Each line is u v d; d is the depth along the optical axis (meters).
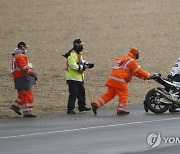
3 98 85.19
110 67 112.62
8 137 56.47
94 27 152.00
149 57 122.44
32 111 74.12
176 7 174.12
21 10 169.75
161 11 169.00
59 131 59.09
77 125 62.56
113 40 139.00
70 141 53.81
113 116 68.31
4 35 142.75
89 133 57.72
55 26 152.62
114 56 123.19
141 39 140.25
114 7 173.88
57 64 114.38
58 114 70.94
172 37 142.75
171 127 59.91
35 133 58.28
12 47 130.88
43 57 120.94
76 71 71.56
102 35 144.12
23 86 69.00
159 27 152.25
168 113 70.19
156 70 111.62
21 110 74.81
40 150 50.12
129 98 84.75
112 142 53.03
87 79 101.56
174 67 71.31
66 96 86.94
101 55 123.81
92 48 130.38
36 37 141.12
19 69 69.00
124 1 181.88
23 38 140.00
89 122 64.38
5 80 99.94
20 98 69.94
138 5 176.38
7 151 50.03
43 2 181.25
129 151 49.34
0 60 117.75
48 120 66.38
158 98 69.62
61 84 97.00
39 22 156.50
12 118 68.50
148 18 161.12
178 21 158.38
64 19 160.12
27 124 63.88
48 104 79.62
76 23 155.75
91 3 179.62
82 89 72.75
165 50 129.75
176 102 69.81
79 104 73.12
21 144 52.91
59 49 129.38
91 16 163.25
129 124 62.47
